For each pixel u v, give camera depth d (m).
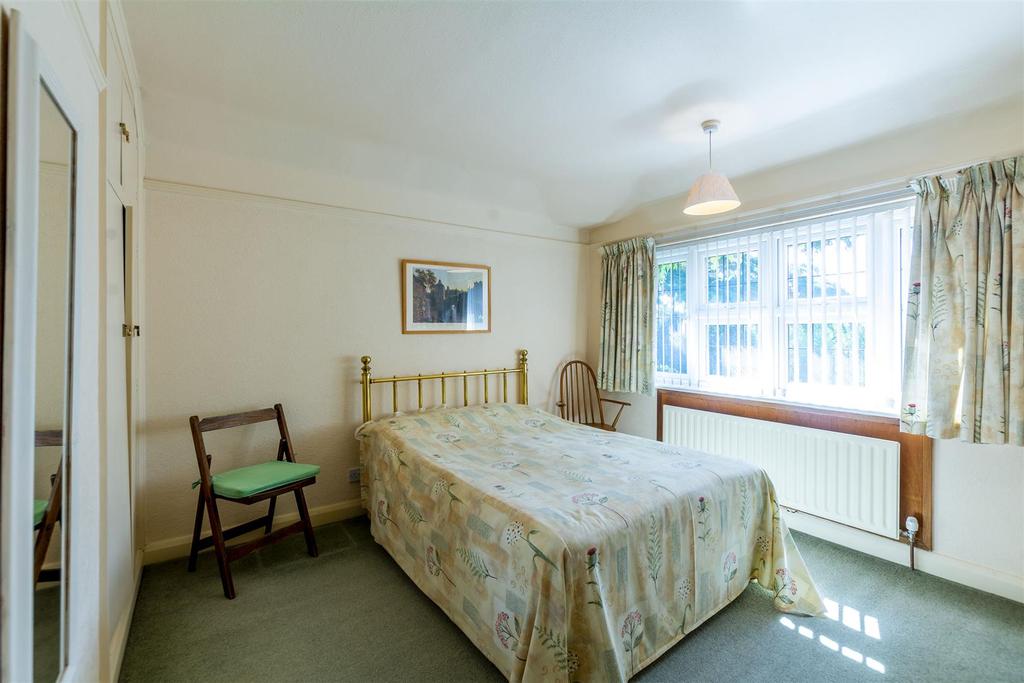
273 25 1.65
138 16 1.58
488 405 3.31
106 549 1.26
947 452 2.18
